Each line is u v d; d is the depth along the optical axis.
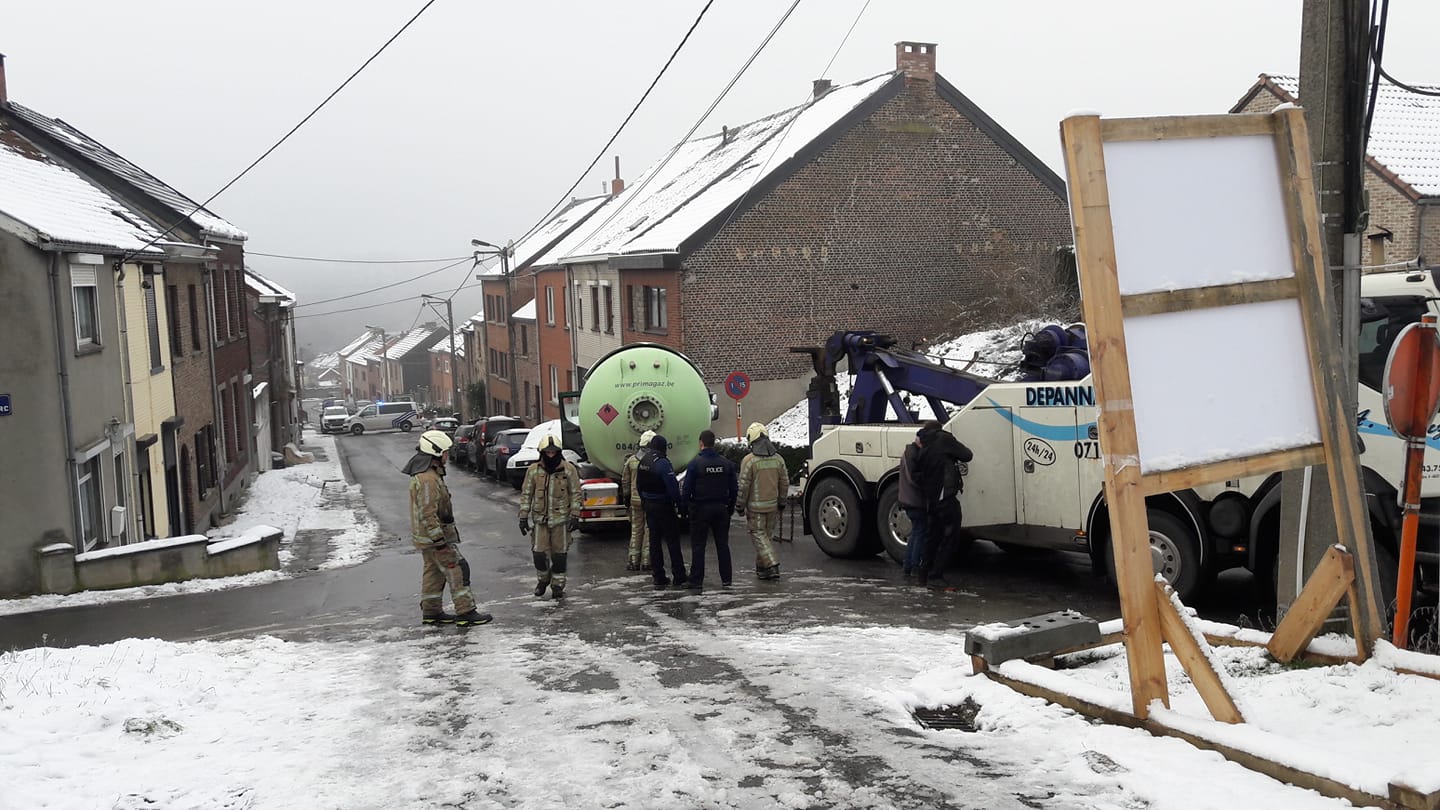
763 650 8.16
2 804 4.83
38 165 21.72
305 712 6.71
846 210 29.94
